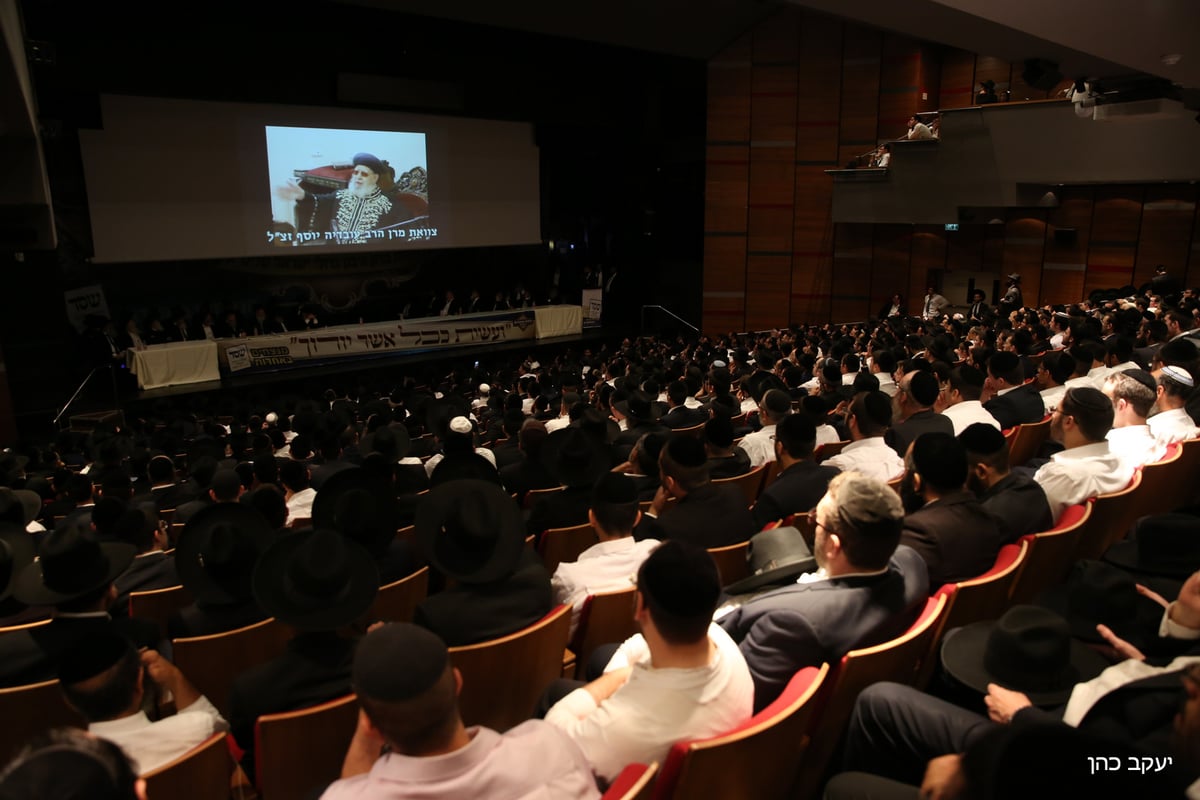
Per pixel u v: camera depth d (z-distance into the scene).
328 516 4.00
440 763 1.65
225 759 2.40
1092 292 16.66
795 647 2.32
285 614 2.58
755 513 4.17
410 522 4.82
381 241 17.97
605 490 3.43
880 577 2.49
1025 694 2.20
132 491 6.18
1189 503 4.39
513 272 21.66
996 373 6.06
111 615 3.57
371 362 17.08
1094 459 3.80
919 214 16.47
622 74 20.44
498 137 19.50
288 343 16.28
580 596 3.28
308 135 16.70
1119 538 3.88
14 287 14.12
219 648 3.19
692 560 2.01
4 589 3.59
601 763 2.04
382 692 1.62
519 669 2.86
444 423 7.02
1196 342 6.89
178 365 14.97
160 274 16.59
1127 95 8.87
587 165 22.06
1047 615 2.27
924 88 19.02
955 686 2.40
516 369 16.70
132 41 13.93
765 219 20.91
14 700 2.77
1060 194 17.16
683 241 22.61
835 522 2.47
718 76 20.59
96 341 14.74
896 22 7.39
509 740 1.76
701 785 1.87
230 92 15.12
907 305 19.67
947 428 4.69
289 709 2.53
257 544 3.52
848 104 19.67
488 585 2.94
